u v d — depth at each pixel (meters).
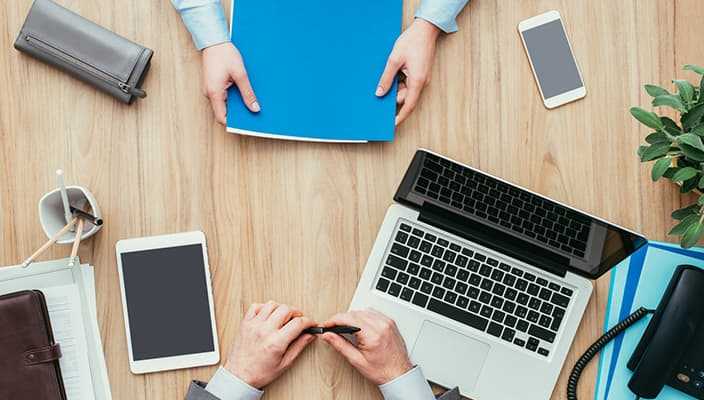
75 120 1.09
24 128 1.09
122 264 1.07
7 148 1.09
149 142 1.10
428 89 1.11
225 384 1.04
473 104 1.11
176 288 1.08
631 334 1.09
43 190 1.09
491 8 1.11
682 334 1.03
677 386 1.06
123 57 1.06
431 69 1.11
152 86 1.10
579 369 1.08
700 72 0.91
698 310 1.03
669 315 1.04
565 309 1.08
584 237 1.03
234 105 1.07
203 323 1.08
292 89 1.08
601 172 1.11
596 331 1.09
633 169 1.11
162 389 1.08
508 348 1.07
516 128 1.11
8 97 1.09
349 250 1.10
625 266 1.10
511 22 1.11
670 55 1.10
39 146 1.09
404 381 1.04
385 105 1.08
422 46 1.07
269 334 1.05
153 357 1.07
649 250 1.10
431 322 1.07
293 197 1.10
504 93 1.11
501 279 1.07
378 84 1.08
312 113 1.08
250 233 1.10
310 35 1.08
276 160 1.10
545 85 1.11
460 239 1.07
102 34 1.06
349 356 1.05
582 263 1.05
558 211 1.03
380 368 1.05
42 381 1.03
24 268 1.07
